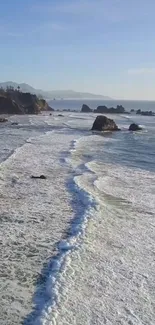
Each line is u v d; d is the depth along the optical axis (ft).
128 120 313.94
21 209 58.85
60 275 38.04
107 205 61.67
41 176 80.33
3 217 55.01
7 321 30.83
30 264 40.78
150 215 57.77
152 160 107.96
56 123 250.37
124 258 42.55
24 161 98.58
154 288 36.40
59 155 110.93
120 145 141.18
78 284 36.55
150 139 165.89
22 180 77.51
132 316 31.83
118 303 33.65
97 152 120.98
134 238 48.47
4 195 66.28
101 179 80.12
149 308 33.12
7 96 403.34
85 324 30.45
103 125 203.00
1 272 38.99
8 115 339.36
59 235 48.75
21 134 169.89
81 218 54.75
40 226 51.83
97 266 40.32
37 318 31.17
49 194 67.72
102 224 52.95
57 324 30.30
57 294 34.65
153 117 374.63
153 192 71.31
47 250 44.24
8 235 48.39
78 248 44.55
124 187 74.33
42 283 37.01
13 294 34.94
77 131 195.72
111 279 37.73
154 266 40.93
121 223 53.72
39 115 358.02
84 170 89.45
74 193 68.80
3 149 118.52
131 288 36.22
